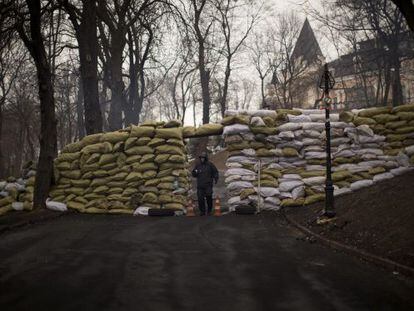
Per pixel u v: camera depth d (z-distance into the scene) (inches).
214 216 616.7
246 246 402.6
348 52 1393.9
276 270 311.0
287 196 633.0
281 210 628.7
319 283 276.4
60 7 740.0
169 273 300.8
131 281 279.1
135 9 986.1
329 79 531.8
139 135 662.5
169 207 644.1
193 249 387.2
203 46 1385.3
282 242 423.2
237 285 271.1
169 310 222.8
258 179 634.2
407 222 372.2
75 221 582.2
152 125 674.8
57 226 535.5
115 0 946.1
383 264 318.0
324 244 411.2
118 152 667.4
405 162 625.0
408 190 465.7
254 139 655.1
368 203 480.1
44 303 233.3
